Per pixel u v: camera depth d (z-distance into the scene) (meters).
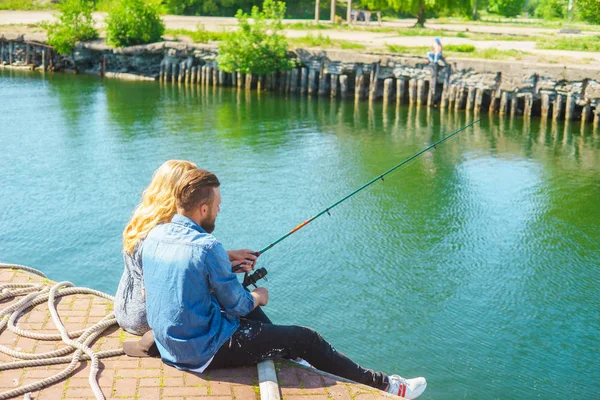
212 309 3.72
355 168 14.17
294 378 3.81
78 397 3.58
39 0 46.12
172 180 3.70
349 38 28.17
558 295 8.47
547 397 6.32
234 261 4.19
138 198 11.80
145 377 3.75
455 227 10.77
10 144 15.55
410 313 7.94
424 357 7.02
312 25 33.56
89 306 4.63
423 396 6.32
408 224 10.84
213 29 31.77
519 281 8.85
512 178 13.70
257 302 3.82
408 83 22.84
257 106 21.84
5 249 9.52
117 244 9.79
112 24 27.59
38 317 4.45
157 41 27.72
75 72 28.81
